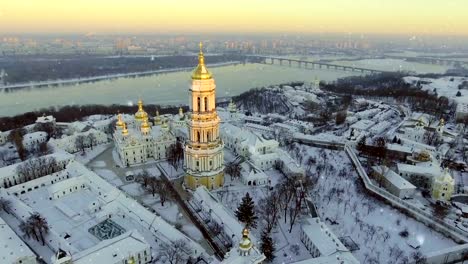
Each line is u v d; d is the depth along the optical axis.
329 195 164.50
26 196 165.25
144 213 144.12
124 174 193.50
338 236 135.88
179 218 151.50
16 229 139.75
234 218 141.00
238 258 102.44
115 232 137.00
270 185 177.12
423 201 159.88
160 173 195.38
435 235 138.12
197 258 123.06
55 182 178.12
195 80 157.50
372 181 178.50
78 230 139.25
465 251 123.31
